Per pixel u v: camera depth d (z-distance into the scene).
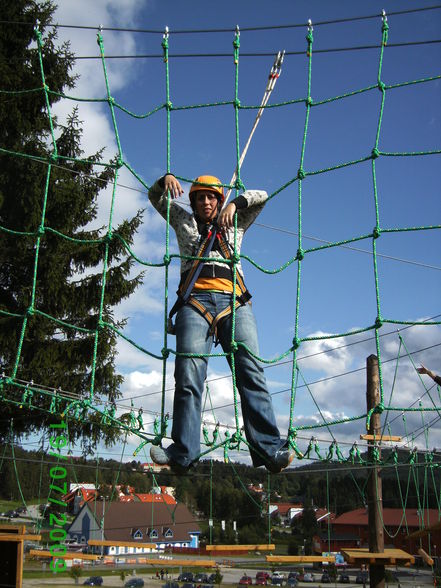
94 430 10.65
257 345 3.60
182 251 3.81
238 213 3.89
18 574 5.82
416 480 11.21
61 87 11.36
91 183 11.31
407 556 9.24
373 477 10.17
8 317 10.28
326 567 22.56
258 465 3.58
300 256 4.17
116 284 11.11
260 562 28.47
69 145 11.23
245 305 3.68
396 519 28.75
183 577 21.30
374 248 4.18
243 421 3.54
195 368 3.46
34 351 10.40
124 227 11.23
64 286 10.82
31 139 10.84
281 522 47.25
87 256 11.12
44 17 11.21
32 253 10.71
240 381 3.56
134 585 18.00
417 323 4.02
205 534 32.38
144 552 23.38
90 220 11.46
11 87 10.79
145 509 26.14
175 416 3.43
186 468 3.42
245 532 34.34
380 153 4.21
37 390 6.42
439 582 13.18
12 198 10.40
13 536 5.90
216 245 3.74
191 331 3.51
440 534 15.41
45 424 10.91
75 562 21.23
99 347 10.75
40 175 10.47
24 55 11.26
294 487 55.41
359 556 9.38
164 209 3.94
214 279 3.64
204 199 3.84
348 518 33.00
